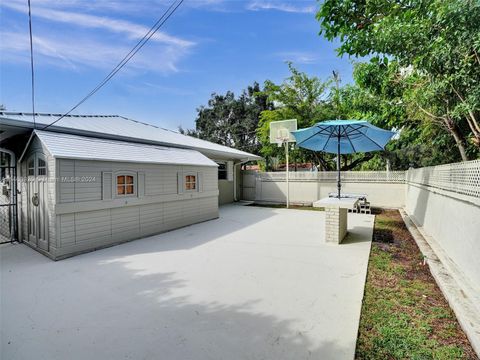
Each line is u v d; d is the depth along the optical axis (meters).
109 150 5.61
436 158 8.30
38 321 2.56
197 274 3.82
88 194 4.91
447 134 6.49
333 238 5.42
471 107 3.50
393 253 4.75
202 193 7.89
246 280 3.59
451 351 2.11
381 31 3.40
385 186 10.55
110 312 2.74
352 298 3.04
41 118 5.74
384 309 2.79
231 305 2.88
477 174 3.09
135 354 2.09
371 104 7.56
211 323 2.53
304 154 14.80
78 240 4.75
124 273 3.86
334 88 13.06
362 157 14.47
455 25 2.79
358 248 5.08
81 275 3.78
